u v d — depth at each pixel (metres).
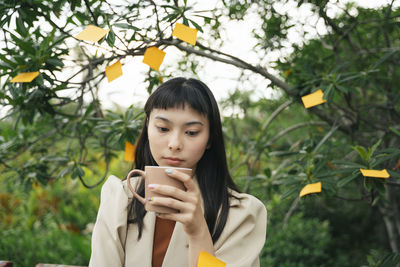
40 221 4.62
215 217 1.28
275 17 2.12
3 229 4.34
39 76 1.46
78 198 4.70
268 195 2.34
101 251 1.19
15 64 1.49
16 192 4.71
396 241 2.89
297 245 4.18
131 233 1.26
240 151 2.74
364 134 2.66
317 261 4.12
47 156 2.23
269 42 2.17
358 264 4.25
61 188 4.71
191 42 1.40
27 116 1.90
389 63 2.44
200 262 1.03
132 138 1.83
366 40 2.78
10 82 1.49
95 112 2.21
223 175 1.36
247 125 3.31
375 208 3.11
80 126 2.09
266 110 3.00
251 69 1.94
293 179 1.80
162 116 1.16
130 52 1.47
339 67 1.93
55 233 4.16
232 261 1.17
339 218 5.10
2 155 2.21
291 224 4.49
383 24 2.39
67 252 3.79
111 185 1.34
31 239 3.93
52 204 4.61
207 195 1.32
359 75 1.85
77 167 2.08
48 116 2.25
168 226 1.28
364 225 5.05
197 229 1.05
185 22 1.46
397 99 2.26
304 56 2.42
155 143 1.18
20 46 1.47
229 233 1.23
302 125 2.55
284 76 2.37
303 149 2.01
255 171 3.07
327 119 2.18
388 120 2.33
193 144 1.17
